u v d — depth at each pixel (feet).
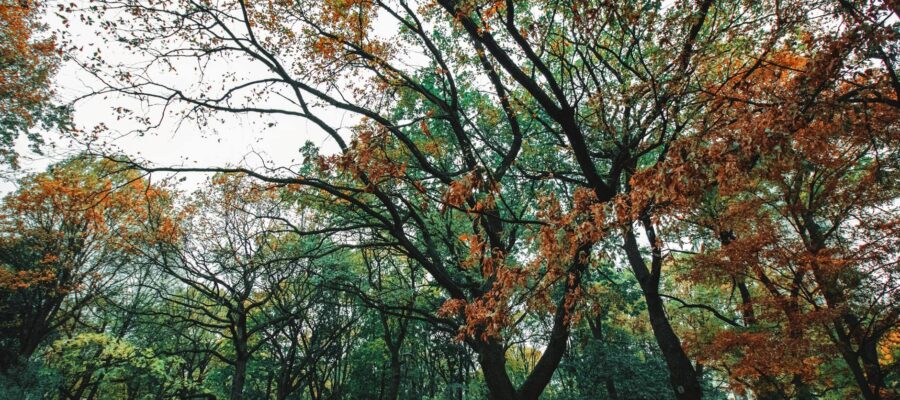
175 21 30.78
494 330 17.79
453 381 73.00
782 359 26.05
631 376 56.70
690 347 32.96
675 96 20.33
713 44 22.15
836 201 27.78
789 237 29.55
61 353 51.83
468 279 33.32
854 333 26.04
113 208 60.34
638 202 14.11
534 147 40.06
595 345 58.75
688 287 39.75
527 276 17.03
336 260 52.21
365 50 34.96
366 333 73.82
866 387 24.67
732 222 28.14
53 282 61.31
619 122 27.89
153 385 58.70
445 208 16.14
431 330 63.52
